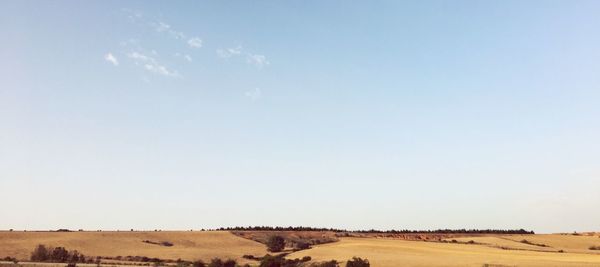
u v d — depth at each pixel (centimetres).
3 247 17362
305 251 17638
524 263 12250
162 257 16938
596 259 13800
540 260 13175
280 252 19500
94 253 17500
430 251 17000
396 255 15262
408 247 18388
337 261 13612
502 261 12825
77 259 15638
